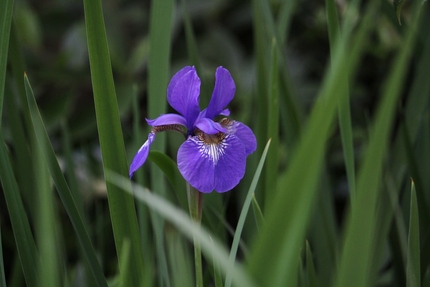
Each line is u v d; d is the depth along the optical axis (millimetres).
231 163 958
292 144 1105
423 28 1100
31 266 989
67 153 1123
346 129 1003
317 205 1091
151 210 1043
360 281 846
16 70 1050
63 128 1134
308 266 1016
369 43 1525
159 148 1057
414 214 975
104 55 946
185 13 1113
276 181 1037
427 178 1091
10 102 1072
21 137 1078
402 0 1004
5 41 972
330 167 1497
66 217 1389
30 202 1082
